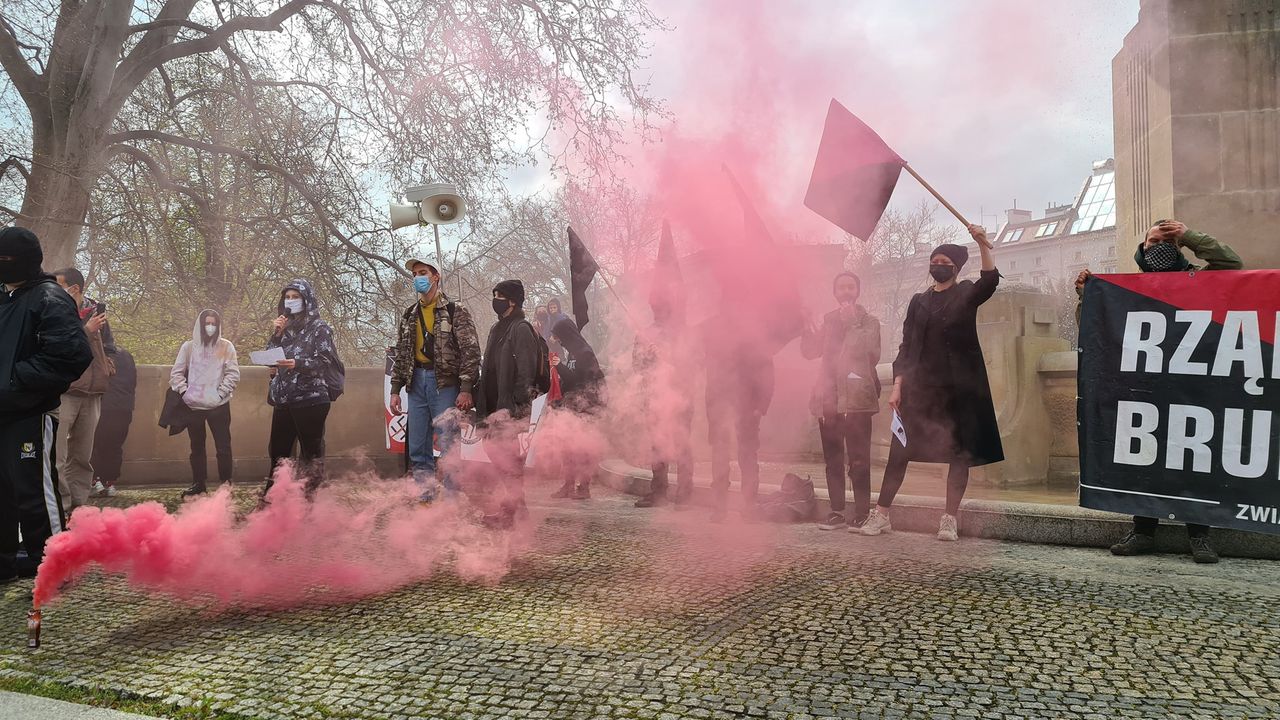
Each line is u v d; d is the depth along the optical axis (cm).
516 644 291
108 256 1241
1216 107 562
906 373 491
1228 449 417
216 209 1314
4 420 396
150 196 1266
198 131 1349
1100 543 457
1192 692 246
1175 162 569
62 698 248
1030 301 683
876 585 369
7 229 395
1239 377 418
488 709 235
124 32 1155
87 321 594
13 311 398
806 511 553
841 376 521
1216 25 564
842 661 272
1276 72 552
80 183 1120
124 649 292
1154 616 320
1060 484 672
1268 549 426
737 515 578
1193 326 429
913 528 514
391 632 306
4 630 319
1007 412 672
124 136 1261
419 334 568
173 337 1449
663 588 367
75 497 594
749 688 249
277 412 600
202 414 716
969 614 324
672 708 235
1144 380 438
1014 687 250
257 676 262
